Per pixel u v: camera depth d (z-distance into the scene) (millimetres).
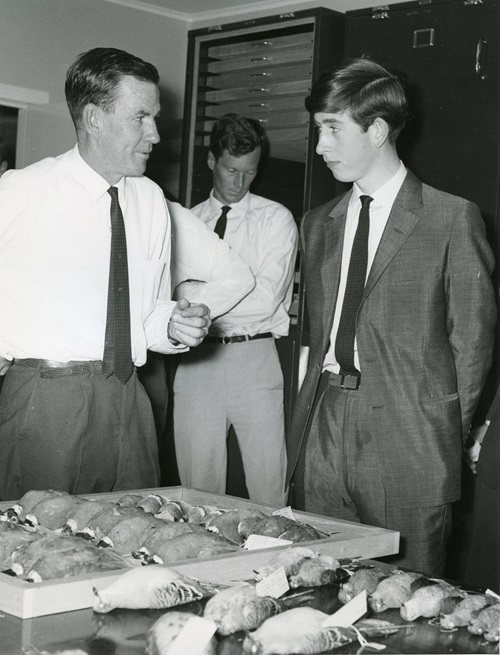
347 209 2572
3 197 2314
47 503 1814
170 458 4184
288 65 4078
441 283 2383
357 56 3717
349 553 1713
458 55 3447
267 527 1733
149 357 3043
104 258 2367
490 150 3371
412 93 3551
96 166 2359
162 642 1213
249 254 3734
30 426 2289
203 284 3059
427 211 2402
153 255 2508
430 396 2354
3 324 2307
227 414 3707
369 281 2395
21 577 1485
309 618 1289
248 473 3742
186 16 5332
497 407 2342
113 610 1376
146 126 2336
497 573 2275
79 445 2291
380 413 2371
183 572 1475
